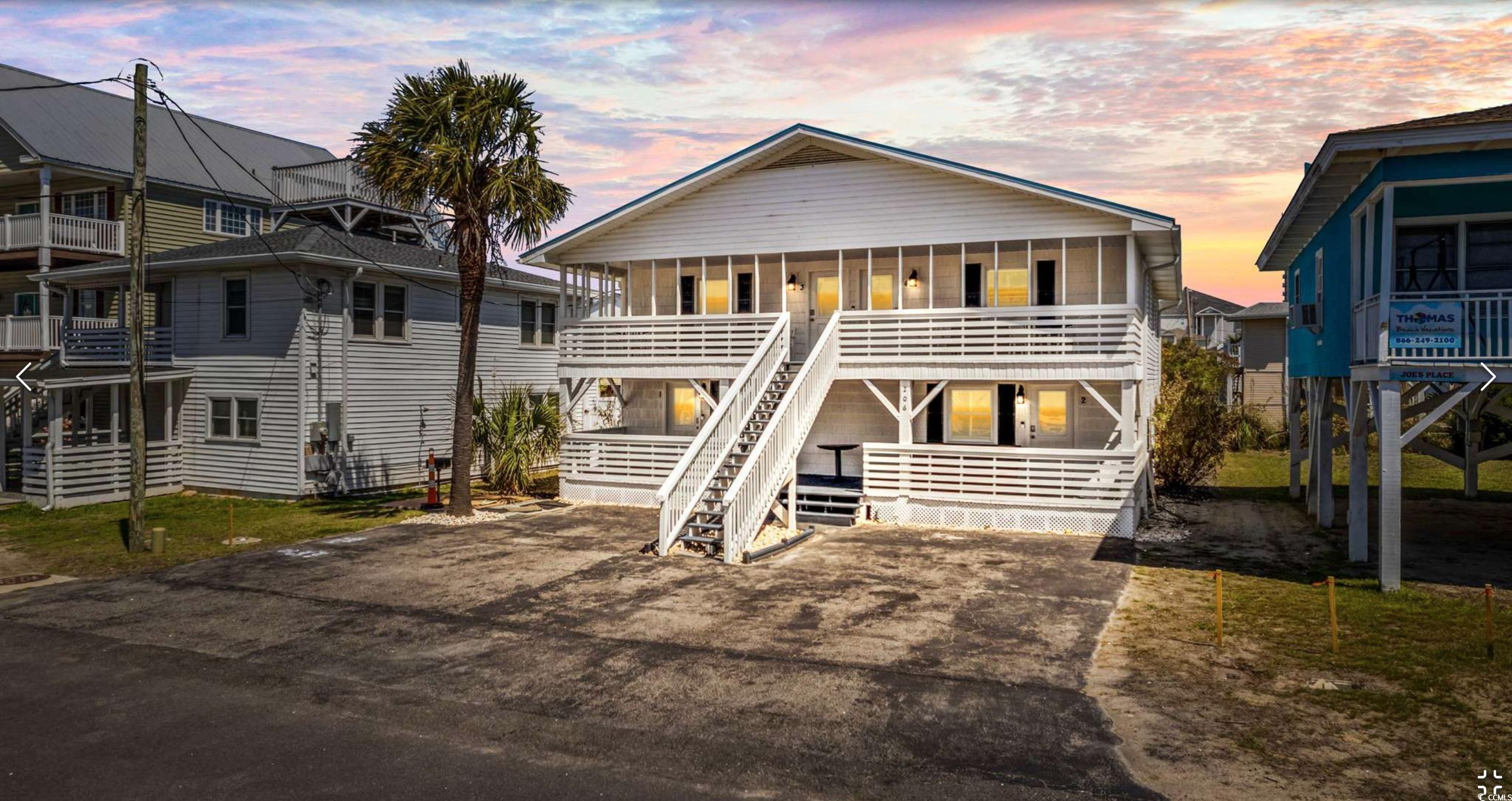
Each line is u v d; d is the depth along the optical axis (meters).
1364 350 13.42
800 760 7.25
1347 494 22.30
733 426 17.23
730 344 20.31
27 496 21.84
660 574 13.62
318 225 27.09
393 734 7.83
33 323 26.61
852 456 21.09
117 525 18.56
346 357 23.06
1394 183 12.01
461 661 9.73
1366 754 7.14
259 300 22.78
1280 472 27.38
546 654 9.95
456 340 26.55
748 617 11.27
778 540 15.84
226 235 30.67
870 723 7.95
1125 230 17.33
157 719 8.23
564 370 21.88
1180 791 6.61
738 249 20.45
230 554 15.44
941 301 20.28
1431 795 6.46
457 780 6.94
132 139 30.09
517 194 17.70
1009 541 16.09
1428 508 19.55
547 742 7.64
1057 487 17.05
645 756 7.35
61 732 7.94
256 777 7.02
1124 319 17.00
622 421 23.55
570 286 30.58
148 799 6.65
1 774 7.08
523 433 23.41
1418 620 10.70
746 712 8.23
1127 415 16.95
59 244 26.16
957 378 18.09
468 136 17.39
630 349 21.25
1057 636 10.40
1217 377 35.16
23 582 13.54
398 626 11.07
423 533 17.19
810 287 21.33
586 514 19.31
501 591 12.72
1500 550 15.00
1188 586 12.64
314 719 8.20
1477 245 13.50
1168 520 18.53
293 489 22.14
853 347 19.05
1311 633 10.31
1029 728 7.80
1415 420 20.66
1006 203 18.25
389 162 17.56
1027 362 17.59
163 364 24.50
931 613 11.40
